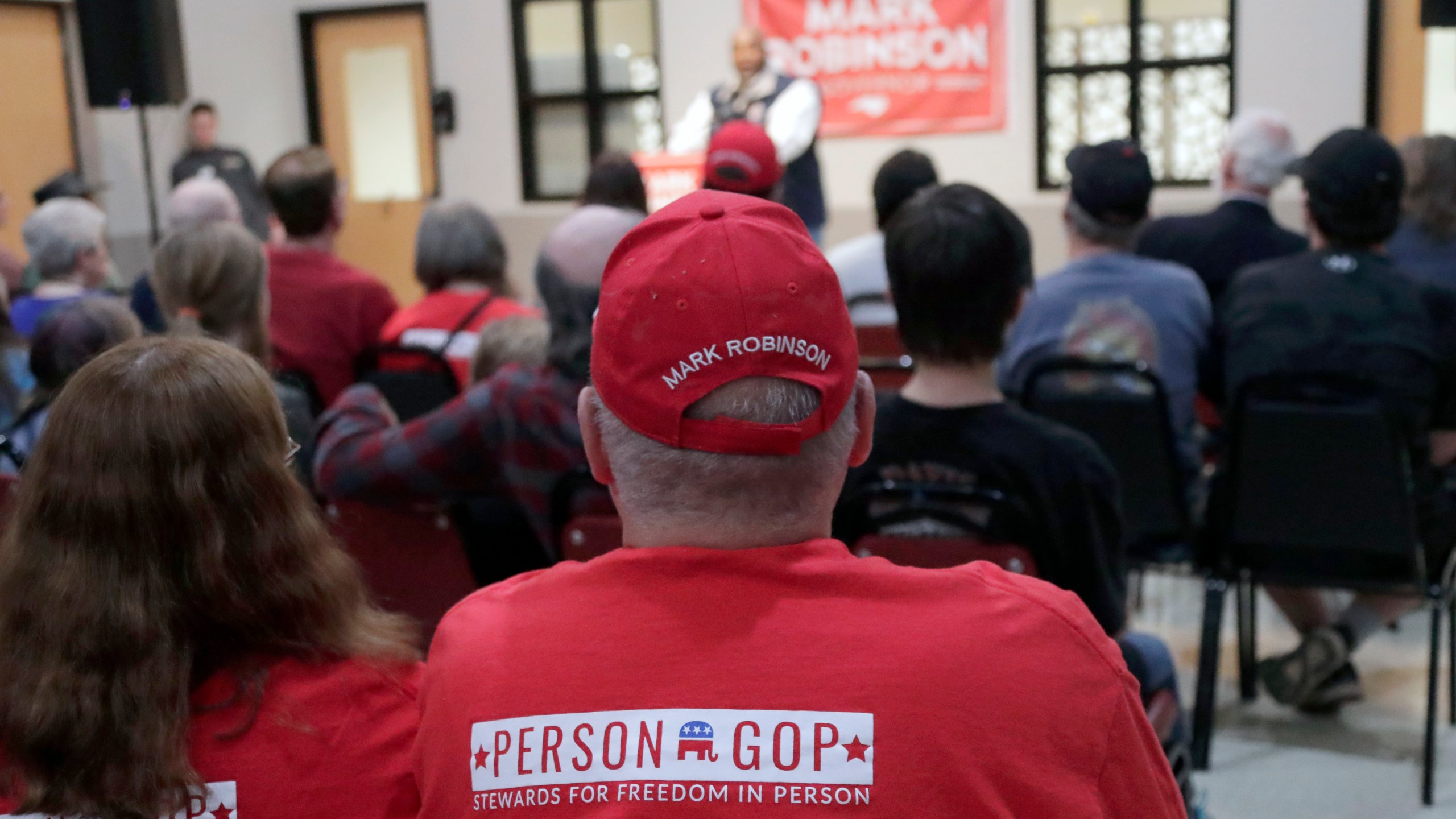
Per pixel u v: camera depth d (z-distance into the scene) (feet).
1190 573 8.69
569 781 2.47
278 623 3.13
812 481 2.66
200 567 3.00
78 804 2.89
